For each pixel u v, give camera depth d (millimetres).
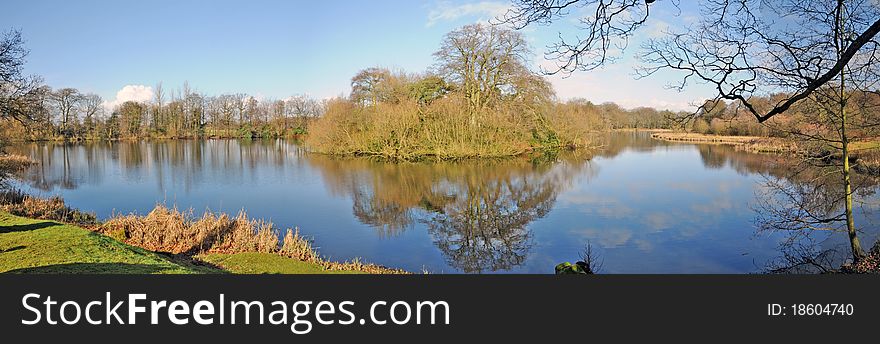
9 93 20422
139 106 69000
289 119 76000
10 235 10055
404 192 21203
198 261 10352
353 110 39812
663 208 16453
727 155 36156
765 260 10594
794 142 9641
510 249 12234
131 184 23797
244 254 10883
